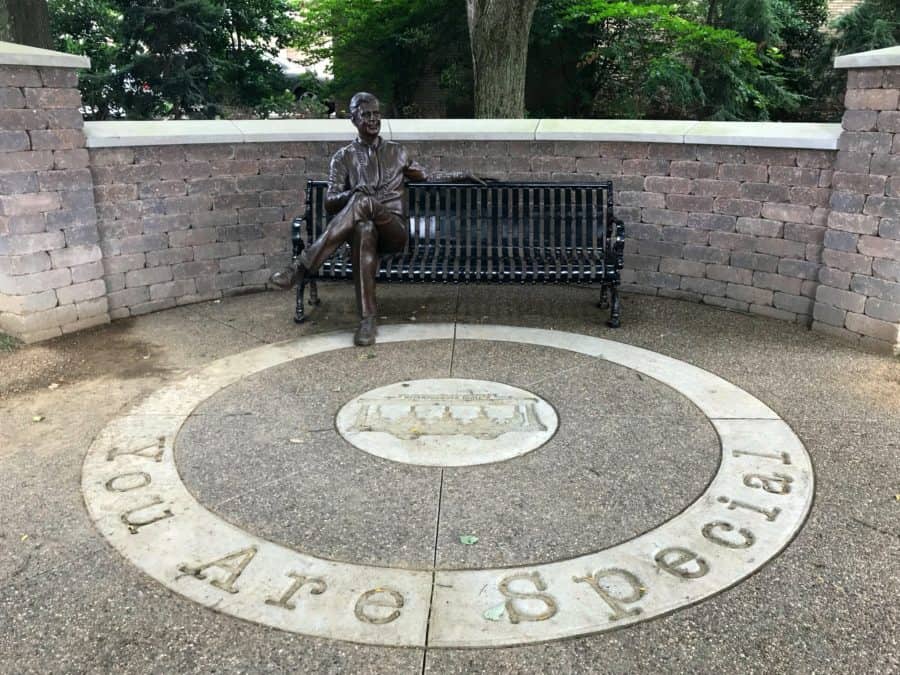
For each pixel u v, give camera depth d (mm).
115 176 6172
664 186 6738
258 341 5793
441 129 7062
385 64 21234
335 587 2891
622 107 18547
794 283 6160
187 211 6660
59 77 5637
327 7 20109
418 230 6641
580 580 2928
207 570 3006
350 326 6121
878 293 5449
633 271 7090
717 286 6656
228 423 4359
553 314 6426
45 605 2811
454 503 3488
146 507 3477
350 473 3770
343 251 6289
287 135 6895
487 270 6055
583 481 3684
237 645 2602
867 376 5043
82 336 5965
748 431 4227
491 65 11594
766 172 6148
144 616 2748
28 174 5562
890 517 3387
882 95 5223
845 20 18953
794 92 20250
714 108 18125
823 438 4148
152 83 17766
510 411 4477
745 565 3021
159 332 6051
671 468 3812
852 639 2627
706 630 2666
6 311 5801
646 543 3170
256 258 7164
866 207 5441
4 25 11156
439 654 2551
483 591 2861
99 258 6129
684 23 16859
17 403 4703
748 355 5441
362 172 5816
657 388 4828
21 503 3523
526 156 7117
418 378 4984
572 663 2516
